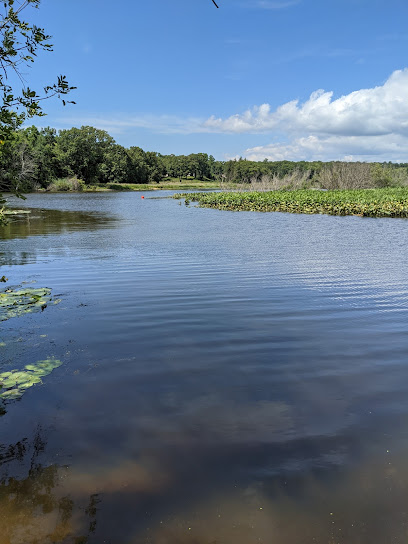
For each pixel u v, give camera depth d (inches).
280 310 254.7
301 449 118.6
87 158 3339.1
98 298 282.5
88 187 3198.8
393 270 376.5
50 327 223.8
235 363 177.6
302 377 164.4
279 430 127.9
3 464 113.7
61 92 174.1
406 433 125.9
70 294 294.2
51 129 3430.1
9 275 360.2
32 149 2554.1
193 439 123.7
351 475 107.7
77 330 219.3
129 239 603.8
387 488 103.1
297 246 530.0
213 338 207.3
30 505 99.7
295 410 139.5
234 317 241.0
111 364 176.9
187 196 1969.7
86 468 112.0
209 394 150.8
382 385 157.2
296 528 92.0
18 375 165.0
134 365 175.6
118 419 134.6
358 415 136.2
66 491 104.0
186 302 272.4
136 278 346.0
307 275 355.6
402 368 172.1
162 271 374.3
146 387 156.3
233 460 114.1
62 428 130.0
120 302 272.7
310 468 110.7
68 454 117.6
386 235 642.2
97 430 128.6
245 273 364.5
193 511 97.3
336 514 95.7
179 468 111.4
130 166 4170.8
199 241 580.7
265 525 93.0
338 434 125.4
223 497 101.1
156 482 106.4
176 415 136.7
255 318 239.5
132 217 999.0
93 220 924.6
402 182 2401.6
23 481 107.4
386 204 1033.5
